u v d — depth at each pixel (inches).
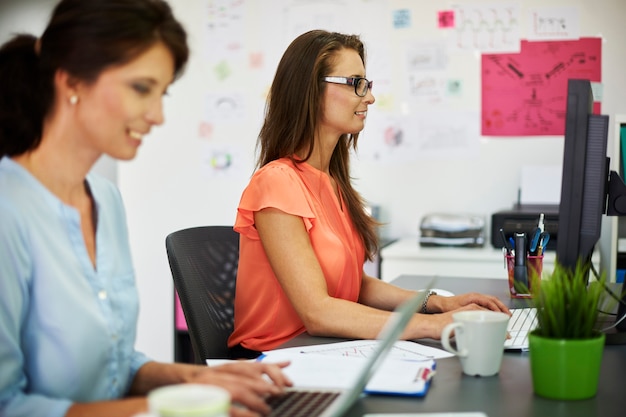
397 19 135.9
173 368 48.7
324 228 70.0
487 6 132.5
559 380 44.3
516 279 76.3
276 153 73.7
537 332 45.9
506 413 42.2
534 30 131.5
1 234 39.9
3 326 39.3
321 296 62.9
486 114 134.0
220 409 27.4
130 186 148.8
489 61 133.2
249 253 71.2
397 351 55.6
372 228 79.2
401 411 42.6
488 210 135.2
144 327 149.2
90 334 42.9
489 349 49.1
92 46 40.1
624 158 115.6
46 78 42.0
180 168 146.6
